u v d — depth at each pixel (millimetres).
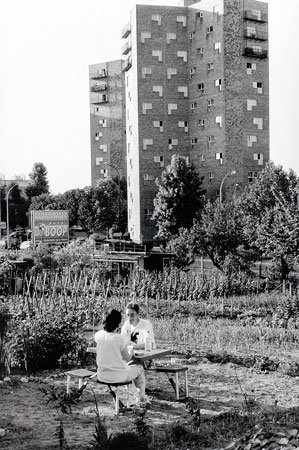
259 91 78000
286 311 22562
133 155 81688
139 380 10148
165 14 79875
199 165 79438
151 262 38625
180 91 80438
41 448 7840
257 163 77938
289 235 31750
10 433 8555
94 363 13922
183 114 80625
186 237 38406
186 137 80750
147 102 79688
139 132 79438
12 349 13078
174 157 70875
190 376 12812
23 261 34219
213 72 77562
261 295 29422
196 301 28188
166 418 9414
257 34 77438
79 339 14117
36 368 13125
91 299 22500
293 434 6957
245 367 13852
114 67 115000
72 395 10148
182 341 17672
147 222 79625
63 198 99750
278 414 8891
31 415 9586
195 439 7820
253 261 41250
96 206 94625
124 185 101875
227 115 76438
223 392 11375
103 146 116688
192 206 70250
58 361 13562
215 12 77000
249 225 37188
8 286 27484
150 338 11055
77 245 39812
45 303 17453
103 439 7586
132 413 9672
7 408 10000
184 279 31641
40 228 55875
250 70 77562
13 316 14531
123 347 9648
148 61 79688
